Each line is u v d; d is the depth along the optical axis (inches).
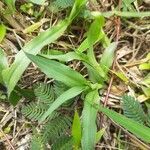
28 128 12.9
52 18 14.1
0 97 13.1
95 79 12.8
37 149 11.8
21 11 14.2
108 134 12.6
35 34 13.9
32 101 13.0
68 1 13.2
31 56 11.8
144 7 14.5
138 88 13.2
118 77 13.1
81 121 12.1
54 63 12.0
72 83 12.1
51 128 12.1
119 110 12.9
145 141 11.9
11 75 12.4
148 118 12.2
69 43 13.8
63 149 11.7
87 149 11.6
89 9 14.1
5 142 12.8
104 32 13.8
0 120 13.0
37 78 13.3
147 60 13.5
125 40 14.0
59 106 12.5
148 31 14.0
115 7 14.4
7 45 13.7
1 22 13.9
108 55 12.9
